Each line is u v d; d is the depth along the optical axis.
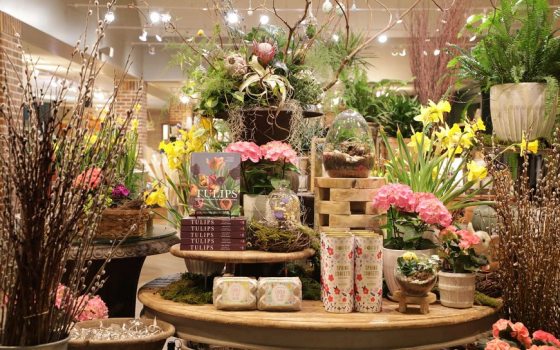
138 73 11.18
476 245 2.59
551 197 2.34
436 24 5.70
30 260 1.50
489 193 2.92
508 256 2.38
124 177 3.09
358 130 2.75
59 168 1.57
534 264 2.31
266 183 2.73
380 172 3.40
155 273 6.50
